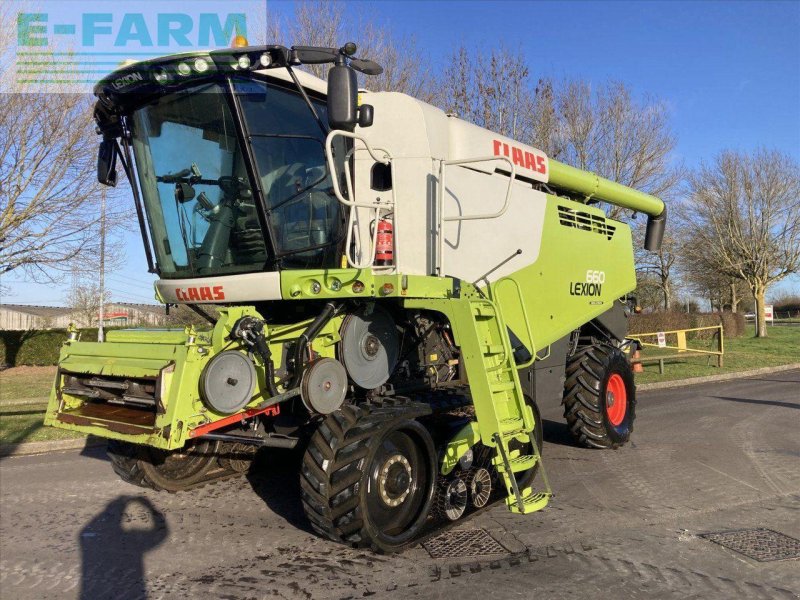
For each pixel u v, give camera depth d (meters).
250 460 6.07
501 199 5.98
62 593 3.65
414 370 5.14
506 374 4.71
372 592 3.63
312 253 4.66
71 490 5.85
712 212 31.14
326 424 4.20
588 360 7.25
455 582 3.76
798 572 3.88
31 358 22.11
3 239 15.77
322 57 4.14
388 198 4.92
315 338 4.37
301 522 4.87
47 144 15.05
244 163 4.35
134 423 4.11
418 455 4.52
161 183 4.84
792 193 30.00
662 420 9.40
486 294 5.61
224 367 3.90
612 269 8.03
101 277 16.61
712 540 4.43
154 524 4.84
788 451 7.24
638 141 17.92
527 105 15.95
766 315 31.41
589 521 4.86
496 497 5.16
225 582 3.78
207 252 4.72
